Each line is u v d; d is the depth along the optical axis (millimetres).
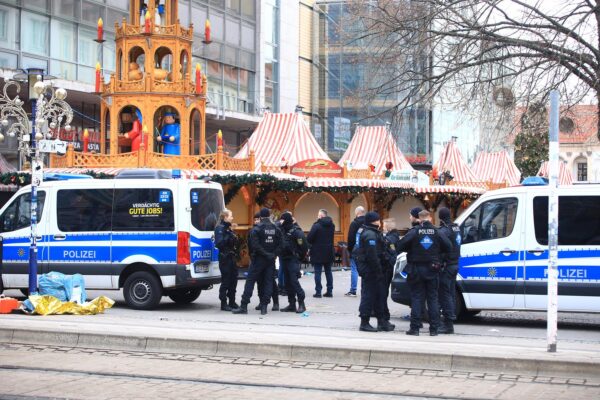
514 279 15047
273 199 31625
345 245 31875
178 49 27125
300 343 11789
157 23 27094
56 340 12891
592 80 17891
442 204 42188
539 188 15039
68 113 17578
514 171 53500
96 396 9070
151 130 26688
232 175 26594
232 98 47719
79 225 17578
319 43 57875
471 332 14422
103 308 16422
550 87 17797
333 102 57625
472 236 15438
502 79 18688
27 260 17922
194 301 19406
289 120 35406
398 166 39812
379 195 35844
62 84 34125
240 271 28344
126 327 13492
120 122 28031
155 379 10156
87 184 17625
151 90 26719
